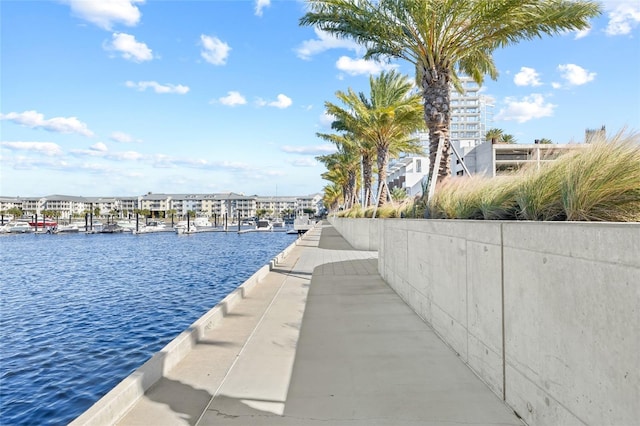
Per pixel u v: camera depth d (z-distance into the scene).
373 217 19.45
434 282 5.55
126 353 11.99
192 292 22.16
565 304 2.46
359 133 23.59
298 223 62.06
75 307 18.58
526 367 2.96
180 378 4.01
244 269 32.84
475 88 132.75
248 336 5.48
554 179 3.47
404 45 11.28
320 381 3.90
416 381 3.85
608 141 3.06
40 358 11.59
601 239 2.12
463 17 10.01
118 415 3.18
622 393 1.96
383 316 6.48
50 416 8.21
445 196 6.90
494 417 3.11
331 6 11.32
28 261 40.28
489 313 3.65
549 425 2.65
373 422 3.06
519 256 3.07
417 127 21.44
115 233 99.25
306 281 10.16
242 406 3.37
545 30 9.94
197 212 190.12
